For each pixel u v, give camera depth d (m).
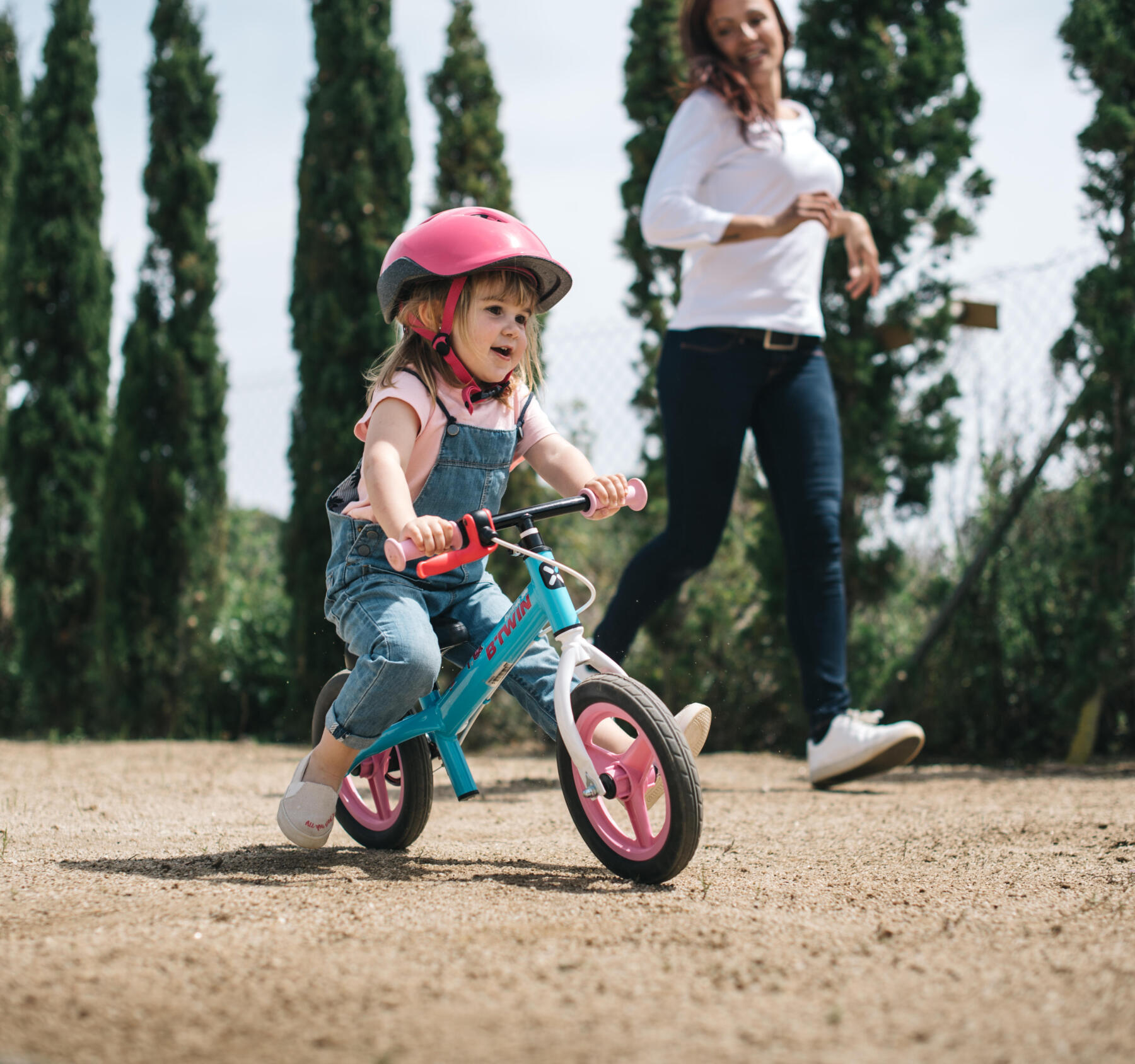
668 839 2.06
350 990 1.42
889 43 4.85
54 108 6.95
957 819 3.04
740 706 5.19
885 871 2.28
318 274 5.93
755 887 2.10
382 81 6.03
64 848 2.51
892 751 3.63
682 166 3.62
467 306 2.31
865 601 4.92
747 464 5.11
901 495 4.98
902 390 4.94
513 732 5.62
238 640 6.55
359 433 2.39
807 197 3.44
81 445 6.89
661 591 3.72
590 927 1.73
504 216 2.43
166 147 6.54
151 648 6.36
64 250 6.90
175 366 6.42
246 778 4.14
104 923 1.75
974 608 4.86
